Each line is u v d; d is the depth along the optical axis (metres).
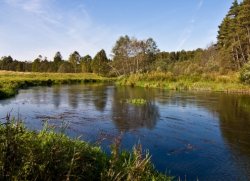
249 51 60.16
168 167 9.78
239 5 65.56
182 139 13.32
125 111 20.70
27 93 33.31
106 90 39.62
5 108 20.97
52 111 20.11
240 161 10.51
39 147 5.40
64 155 5.45
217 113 20.19
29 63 143.62
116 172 6.12
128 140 12.88
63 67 122.31
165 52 121.06
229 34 64.38
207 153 11.33
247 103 25.23
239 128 15.69
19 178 4.54
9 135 4.91
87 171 5.87
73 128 14.76
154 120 17.61
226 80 44.06
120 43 81.38
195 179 8.87
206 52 77.44
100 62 100.56
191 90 40.00
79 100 26.77
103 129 14.80
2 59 147.88
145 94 33.44
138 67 81.69
